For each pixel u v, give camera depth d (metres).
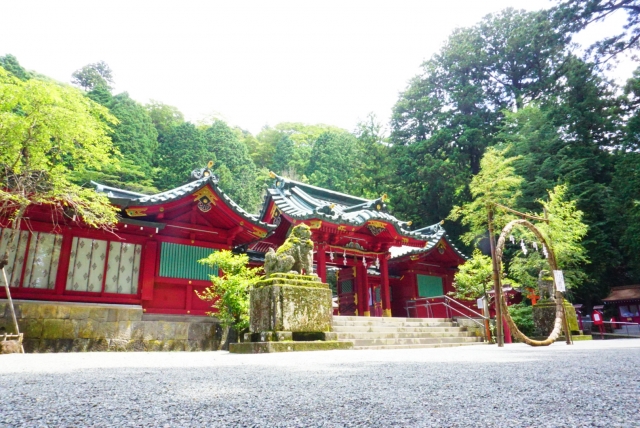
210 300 15.02
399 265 23.94
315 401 1.93
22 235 12.42
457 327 14.78
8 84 10.30
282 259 9.38
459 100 39.62
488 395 2.04
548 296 15.96
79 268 13.09
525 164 29.89
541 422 1.42
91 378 3.04
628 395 1.98
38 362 5.24
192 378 3.03
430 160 34.88
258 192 48.53
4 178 10.90
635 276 28.45
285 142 58.84
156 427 1.40
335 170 46.34
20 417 1.57
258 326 8.87
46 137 10.91
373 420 1.49
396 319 14.27
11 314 11.06
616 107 28.59
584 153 29.09
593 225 26.92
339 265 21.19
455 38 42.16
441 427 1.37
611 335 21.70
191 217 15.29
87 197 12.55
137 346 13.06
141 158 43.03
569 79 29.61
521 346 9.62
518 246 26.98
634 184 25.30
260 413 1.65
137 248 14.23
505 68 41.12
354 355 6.31
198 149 44.69
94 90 44.03
